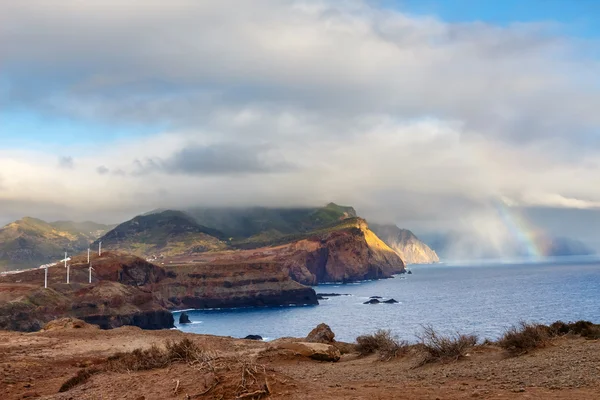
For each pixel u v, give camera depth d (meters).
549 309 127.19
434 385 13.38
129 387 15.11
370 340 24.30
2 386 20.08
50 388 19.75
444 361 17.58
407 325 108.69
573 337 18.83
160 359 20.61
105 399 14.29
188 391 12.73
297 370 19.11
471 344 19.48
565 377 12.33
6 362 24.50
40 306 133.50
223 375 13.19
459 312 135.75
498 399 10.64
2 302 126.25
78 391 16.44
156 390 13.66
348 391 12.63
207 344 30.50
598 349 15.45
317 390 12.77
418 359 19.00
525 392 11.20
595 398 10.06
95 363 25.34
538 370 13.62
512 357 16.77
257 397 11.92
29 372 22.89
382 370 17.61
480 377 13.83
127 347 29.86
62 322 41.38
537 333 18.39
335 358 22.84
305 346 23.23
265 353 23.09
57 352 28.17
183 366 17.09
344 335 98.38
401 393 12.08
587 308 125.44
